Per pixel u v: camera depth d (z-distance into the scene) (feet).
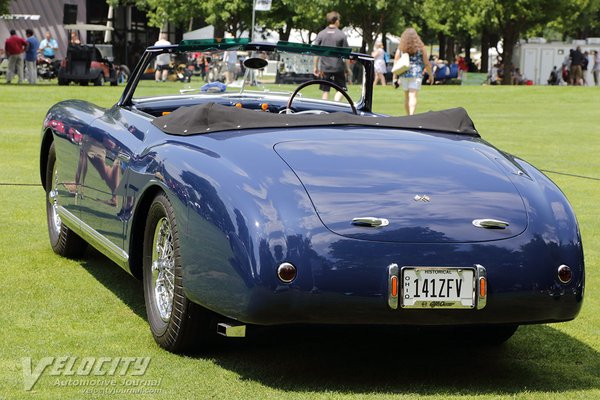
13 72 156.76
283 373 19.89
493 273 18.42
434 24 295.48
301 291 17.81
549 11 281.95
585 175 56.13
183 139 21.65
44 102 107.96
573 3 283.18
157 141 22.25
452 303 18.30
